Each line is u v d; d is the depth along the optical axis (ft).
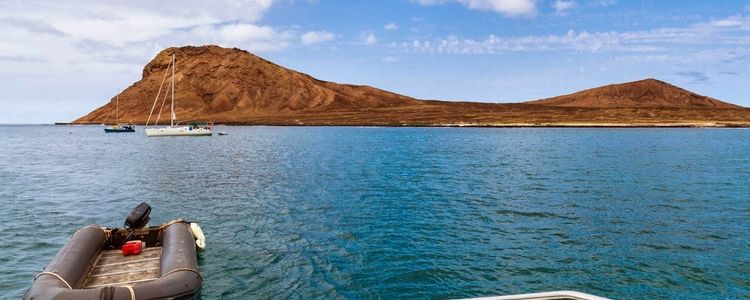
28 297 38.60
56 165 175.22
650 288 49.98
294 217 81.92
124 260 50.80
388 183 123.34
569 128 608.60
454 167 162.09
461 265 56.75
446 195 104.37
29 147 295.48
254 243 65.57
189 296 42.70
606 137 380.17
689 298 47.57
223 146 281.95
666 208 89.56
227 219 80.48
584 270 55.06
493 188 114.52
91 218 81.97
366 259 58.95
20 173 149.59
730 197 101.60
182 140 357.82
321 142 323.57
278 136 427.33
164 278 42.52
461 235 69.87
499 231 72.23
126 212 86.84
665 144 288.71
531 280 52.19
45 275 41.32
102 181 128.57
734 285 50.65
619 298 47.62
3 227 74.54
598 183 122.93
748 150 238.48
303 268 55.77
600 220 79.41
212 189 113.09
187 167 163.43
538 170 152.35
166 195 104.58
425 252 61.67
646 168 157.58
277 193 107.04
